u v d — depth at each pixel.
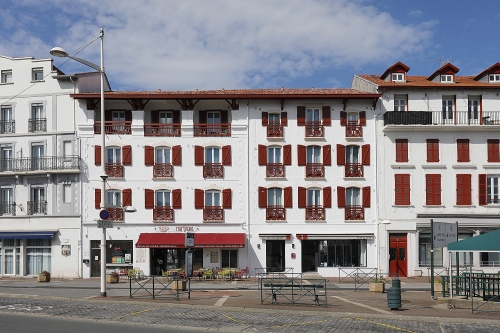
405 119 36.88
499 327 15.66
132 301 20.84
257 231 37.06
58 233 37.28
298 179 37.41
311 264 37.12
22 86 38.50
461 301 19.55
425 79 40.97
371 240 36.81
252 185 37.34
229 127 37.84
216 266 36.69
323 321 16.61
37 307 19.77
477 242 19.72
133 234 37.03
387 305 19.86
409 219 36.88
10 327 15.17
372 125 37.53
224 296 23.30
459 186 36.97
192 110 37.78
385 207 37.00
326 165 37.41
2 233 37.22
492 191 37.22
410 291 26.52
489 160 37.09
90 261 36.88
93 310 18.97
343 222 36.97
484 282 20.38
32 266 37.69
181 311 18.78
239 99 37.59
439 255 36.88
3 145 38.34
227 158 37.50
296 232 37.00
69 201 37.38
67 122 37.72
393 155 37.28
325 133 37.72
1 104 38.59
